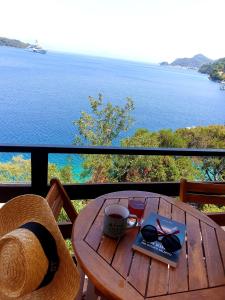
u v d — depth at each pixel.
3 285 0.82
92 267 0.93
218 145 8.87
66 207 1.46
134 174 3.14
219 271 1.01
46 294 0.92
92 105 10.49
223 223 2.13
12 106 21.28
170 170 3.10
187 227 1.25
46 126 17.75
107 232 1.08
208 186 1.62
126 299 0.83
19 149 1.68
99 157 3.26
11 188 1.79
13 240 0.85
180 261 1.02
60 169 3.01
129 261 0.98
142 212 1.23
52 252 0.88
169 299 0.85
